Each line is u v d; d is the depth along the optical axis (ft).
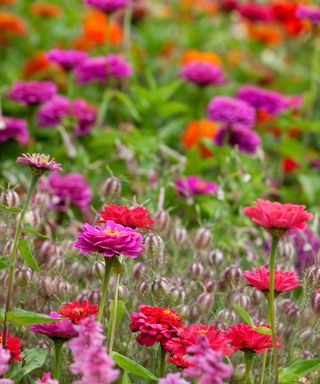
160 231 13.83
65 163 21.57
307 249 14.49
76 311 10.45
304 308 12.19
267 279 10.01
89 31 27.55
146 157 20.24
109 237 9.85
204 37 33.32
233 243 15.97
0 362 8.33
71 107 22.15
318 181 22.11
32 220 12.93
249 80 30.37
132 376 11.68
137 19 30.19
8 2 31.27
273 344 9.81
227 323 12.12
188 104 27.96
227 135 20.56
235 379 11.89
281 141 24.22
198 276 13.19
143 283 12.12
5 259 9.57
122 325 12.51
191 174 21.17
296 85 29.45
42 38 31.45
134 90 23.35
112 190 14.23
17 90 21.62
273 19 29.84
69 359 11.85
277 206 9.57
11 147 23.43
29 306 12.55
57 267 12.77
